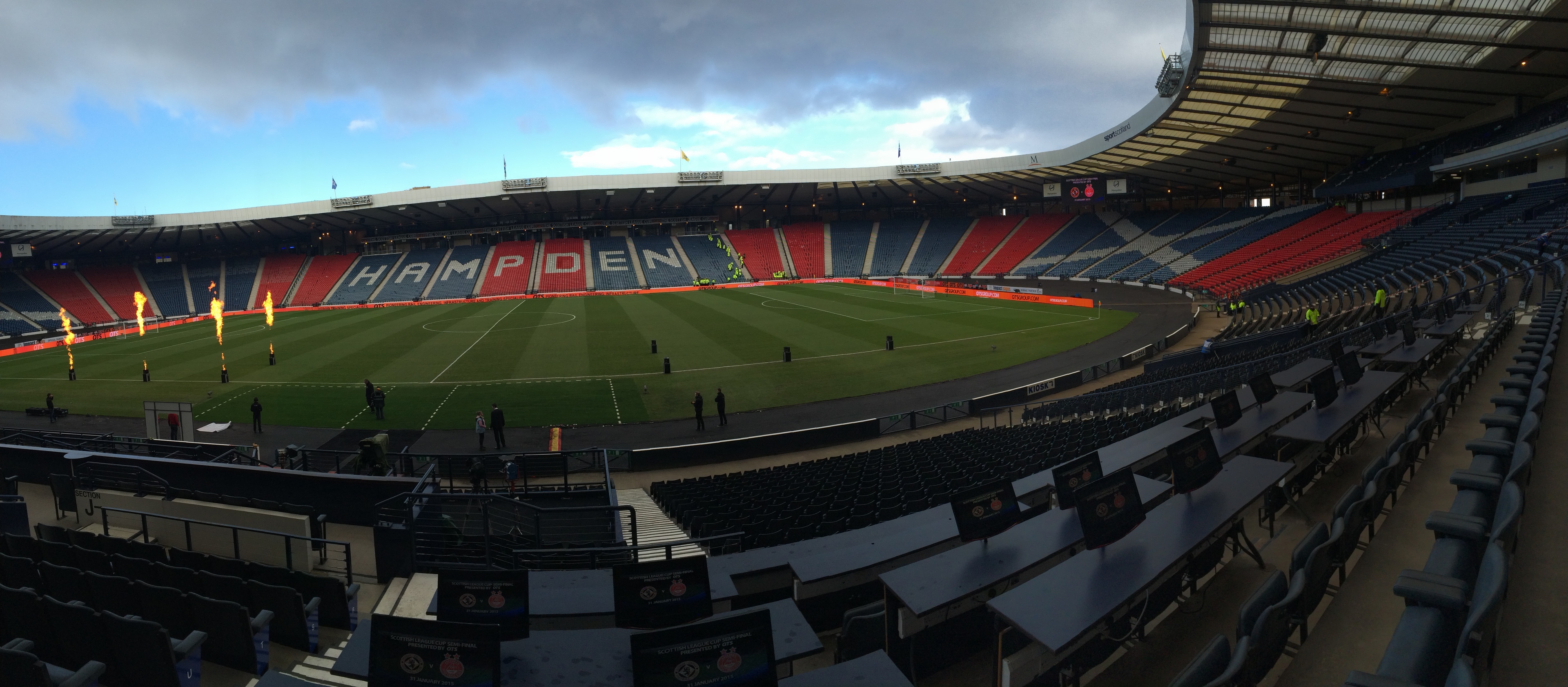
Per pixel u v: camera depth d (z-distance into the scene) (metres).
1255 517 9.22
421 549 11.83
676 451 21.42
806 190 96.12
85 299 82.75
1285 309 46.06
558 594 7.36
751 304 65.62
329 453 19.72
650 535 13.12
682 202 101.88
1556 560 5.27
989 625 7.23
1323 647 5.27
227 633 7.54
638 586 6.29
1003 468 13.43
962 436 20.73
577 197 92.12
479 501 11.63
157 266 92.69
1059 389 29.61
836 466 17.31
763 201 106.25
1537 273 27.88
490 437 24.83
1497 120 49.34
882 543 8.12
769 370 34.78
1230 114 53.44
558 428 25.39
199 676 7.37
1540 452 7.88
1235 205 91.19
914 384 31.30
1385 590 6.03
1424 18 34.22
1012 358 36.50
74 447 20.77
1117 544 6.68
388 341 47.69
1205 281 65.81
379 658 5.02
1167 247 82.00
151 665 6.70
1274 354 23.50
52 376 38.31
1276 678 5.34
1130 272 78.56
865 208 112.50
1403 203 63.75
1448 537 4.85
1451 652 3.82
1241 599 7.09
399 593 10.77
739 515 12.68
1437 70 41.38
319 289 88.56
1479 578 3.86
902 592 6.21
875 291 76.81
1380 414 13.26
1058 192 84.50
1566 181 43.31
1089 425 18.39
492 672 4.85
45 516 14.80
